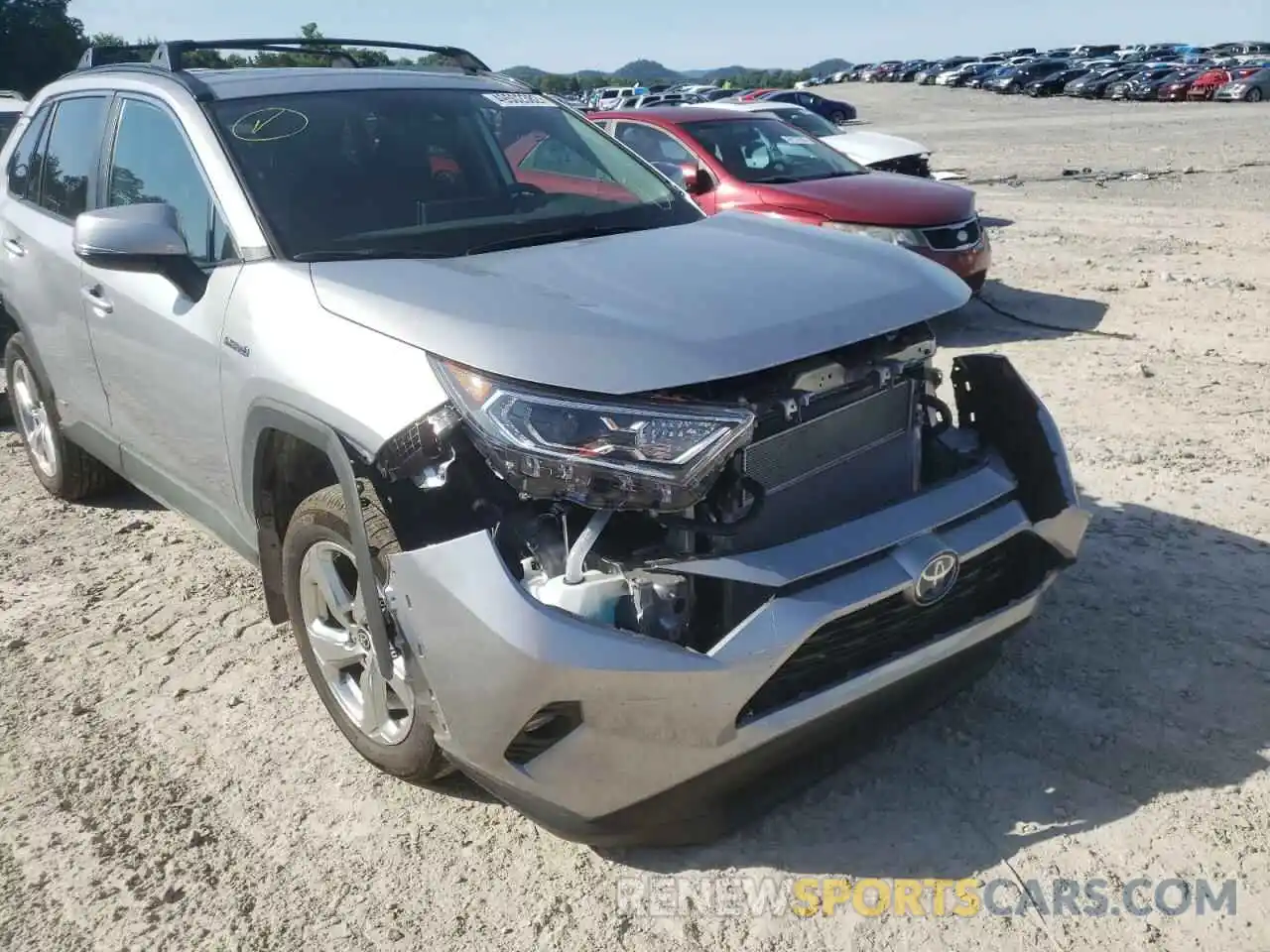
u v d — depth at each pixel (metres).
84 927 2.63
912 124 34.53
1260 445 5.36
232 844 2.90
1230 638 3.65
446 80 4.12
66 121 4.57
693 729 2.41
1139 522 4.54
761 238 3.37
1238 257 10.24
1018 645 3.66
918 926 2.54
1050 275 9.91
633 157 4.20
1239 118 30.69
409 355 2.61
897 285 2.94
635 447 2.41
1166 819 2.83
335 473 2.97
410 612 2.49
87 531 4.94
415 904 2.67
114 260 3.16
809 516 2.85
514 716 2.39
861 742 2.90
